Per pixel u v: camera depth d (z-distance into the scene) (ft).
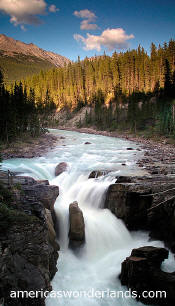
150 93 300.20
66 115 403.75
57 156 101.40
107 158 95.91
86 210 51.96
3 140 145.07
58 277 33.60
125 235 45.85
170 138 174.70
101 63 451.94
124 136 216.54
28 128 212.43
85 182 61.52
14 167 77.05
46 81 514.68
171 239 39.14
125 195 46.91
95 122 320.50
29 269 27.66
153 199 44.39
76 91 426.51
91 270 36.11
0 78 192.65
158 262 32.37
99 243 42.42
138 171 68.59
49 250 32.55
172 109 220.23
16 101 195.52
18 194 40.88
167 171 64.69
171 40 319.27
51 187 47.16
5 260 25.86
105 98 365.61
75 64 504.43
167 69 278.87
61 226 44.29
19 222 29.94
